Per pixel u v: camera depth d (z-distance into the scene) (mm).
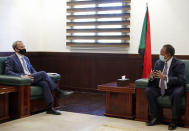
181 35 4363
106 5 4992
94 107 3885
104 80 5066
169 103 2938
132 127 2885
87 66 5203
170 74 3076
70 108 3807
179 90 2863
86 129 2781
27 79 3266
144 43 4199
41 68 5594
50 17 5516
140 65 4703
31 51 5363
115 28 4883
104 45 5000
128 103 3260
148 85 3094
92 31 5094
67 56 5375
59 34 5461
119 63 4902
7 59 3594
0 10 4586
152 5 4559
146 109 3127
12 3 4844
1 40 4629
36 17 5473
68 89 5414
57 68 5488
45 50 5586
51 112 3465
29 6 5258
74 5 5234
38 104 3551
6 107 3199
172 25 4422
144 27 4215
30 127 2832
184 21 4328
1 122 3025
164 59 3178
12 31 4871
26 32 5215
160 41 4527
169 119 3023
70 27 5355
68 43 5320
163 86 2996
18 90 3221
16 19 4949
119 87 3293
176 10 4379
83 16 5156
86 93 5145
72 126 2893
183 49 4359
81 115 3400
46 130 2732
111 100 3377
